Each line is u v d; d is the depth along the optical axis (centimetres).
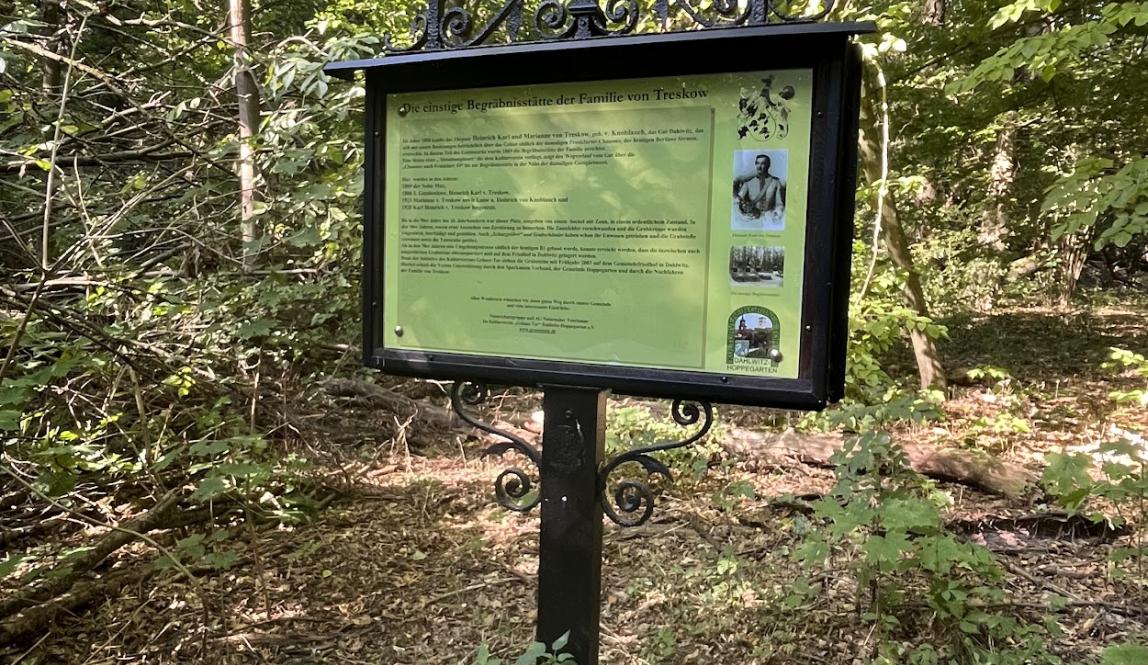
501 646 342
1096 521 362
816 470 552
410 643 347
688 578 392
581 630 257
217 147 495
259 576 387
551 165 245
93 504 427
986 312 1280
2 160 463
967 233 1136
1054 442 618
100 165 539
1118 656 219
